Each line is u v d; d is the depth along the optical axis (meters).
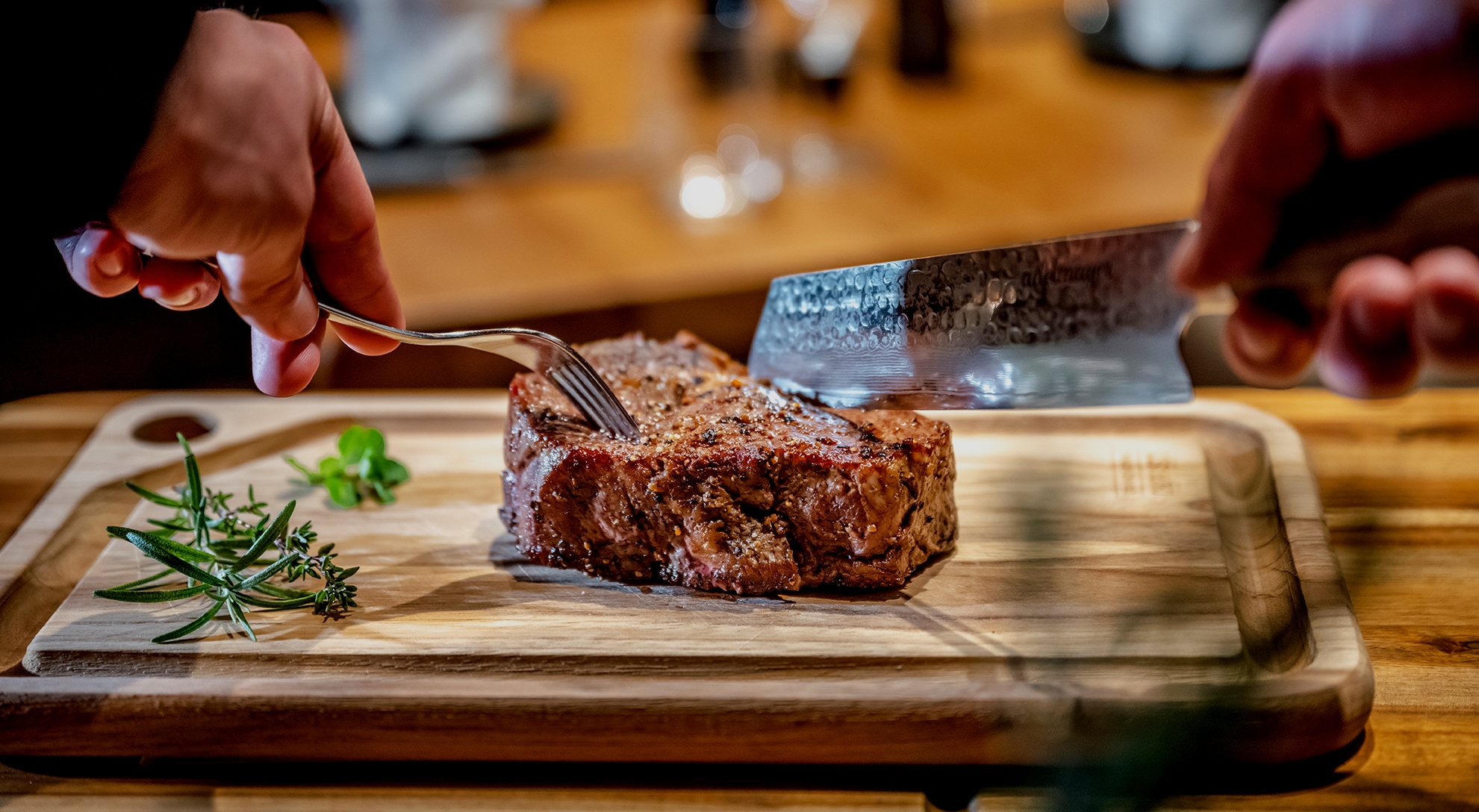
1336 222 0.70
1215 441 0.79
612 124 1.02
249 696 0.67
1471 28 0.66
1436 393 0.82
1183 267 0.72
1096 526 0.75
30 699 0.67
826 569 0.72
